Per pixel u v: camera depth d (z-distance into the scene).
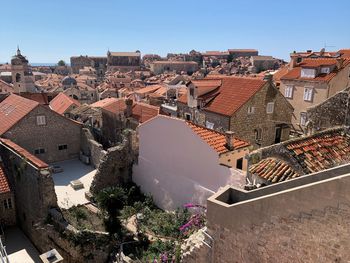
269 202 8.69
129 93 75.31
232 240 9.77
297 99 40.44
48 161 35.25
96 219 22.81
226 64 160.25
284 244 8.65
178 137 21.64
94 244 20.16
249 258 9.49
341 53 51.62
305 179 9.68
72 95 85.38
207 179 20.03
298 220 8.24
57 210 21.70
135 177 26.81
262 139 31.80
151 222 21.25
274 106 31.72
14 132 32.09
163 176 23.47
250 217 9.18
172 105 46.16
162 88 72.31
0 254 14.57
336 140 14.36
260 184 12.91
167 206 23.36
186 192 21.56
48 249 21.70
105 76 166.62
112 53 189.88
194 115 33.84
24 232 25.08
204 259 10.67
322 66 38.00
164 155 23.14
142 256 18.00
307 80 38.75
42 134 34.22
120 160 26.88
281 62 165.50
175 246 16.36
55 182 30.39
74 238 20.02
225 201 10.67
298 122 38.25
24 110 34.22
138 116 37.59
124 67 183.75
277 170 13.08
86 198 26.62
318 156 13.17
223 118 29.39
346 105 17.31
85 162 35.72
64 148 36.22
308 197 7.93
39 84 116.44
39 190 21.41
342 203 7.41
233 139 20.06
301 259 8.43
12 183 26.08
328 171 9.38
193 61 187.12
